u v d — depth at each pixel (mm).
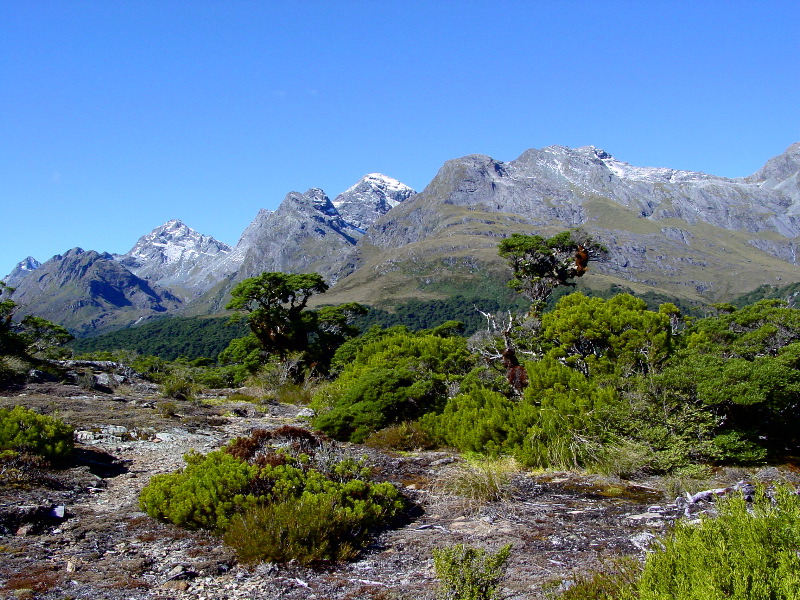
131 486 7688
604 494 7805
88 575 4711
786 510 3547
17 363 17188
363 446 11508
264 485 6391
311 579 4875
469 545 5738
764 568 3078
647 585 3361
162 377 24219
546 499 7617
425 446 11312
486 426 10570
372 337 30453
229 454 7520
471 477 7949
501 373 14328
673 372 10164
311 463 7605
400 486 8320
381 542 5961
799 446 9844
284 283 33438
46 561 4969
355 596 4488
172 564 5078
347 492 6520
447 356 16875
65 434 8430
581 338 14406
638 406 9922
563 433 9914
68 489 7152
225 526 5746
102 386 18016
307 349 33562
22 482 6938
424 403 12609
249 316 33094
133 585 4555
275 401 19906
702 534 3555
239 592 4570
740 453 9094
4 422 7996
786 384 9125
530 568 4961
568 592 4004
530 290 37906
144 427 11281
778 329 17766
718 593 2924
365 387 12648
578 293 16516
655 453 9141
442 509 7230
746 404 8906
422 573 5023
